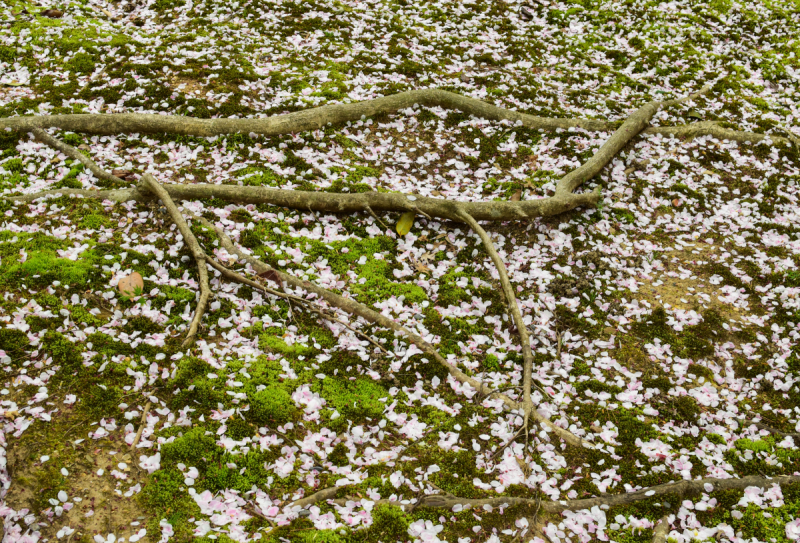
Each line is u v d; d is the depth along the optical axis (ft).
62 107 16.48
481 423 10.61
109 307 11.26
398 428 10.32
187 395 10.02
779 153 18.45
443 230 14.60
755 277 14.38
